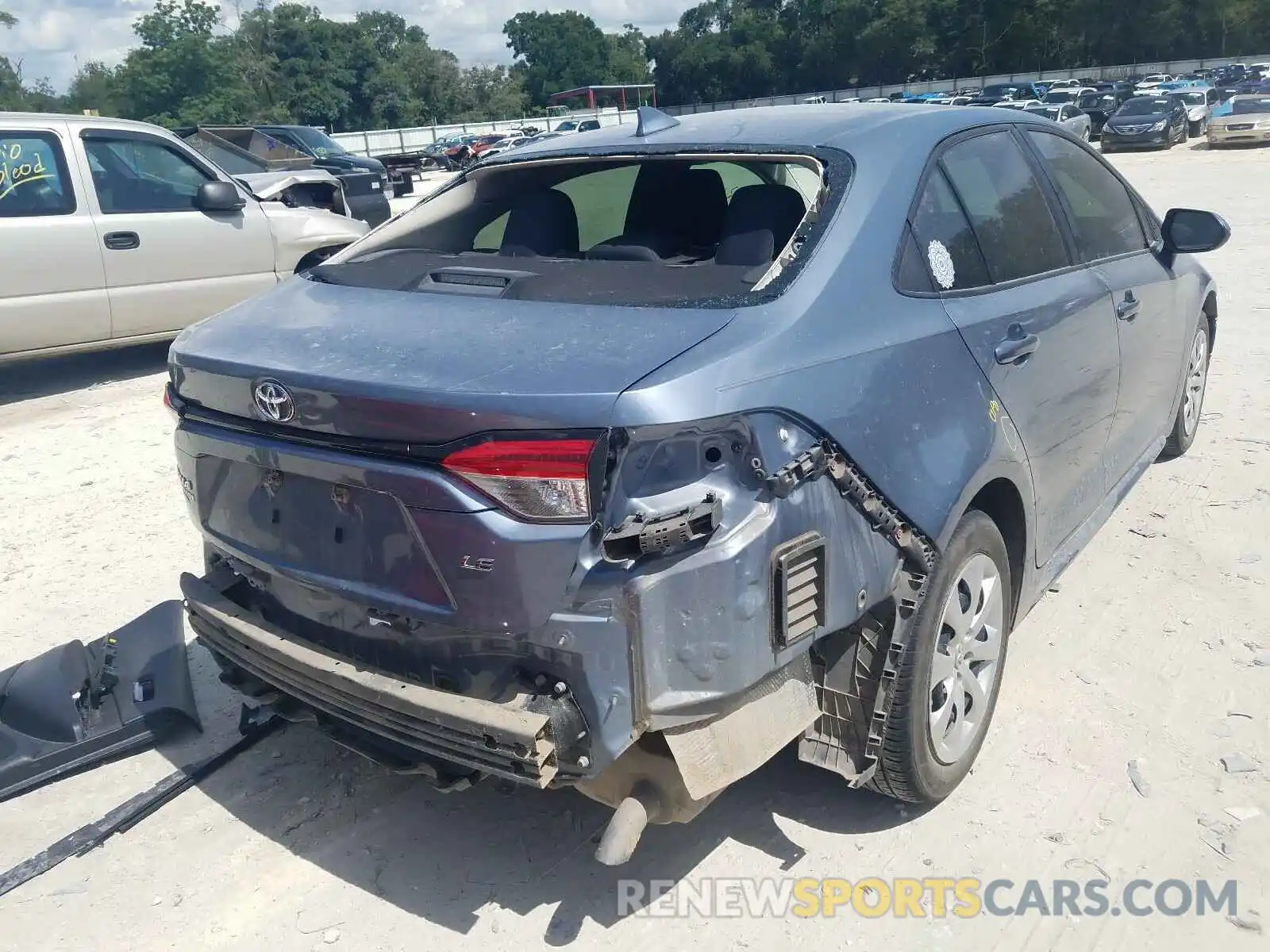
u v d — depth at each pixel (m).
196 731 3.49
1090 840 2.79
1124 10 82.31
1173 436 5.21
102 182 7.76
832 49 97.88
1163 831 2.81
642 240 3.39
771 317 2.36
